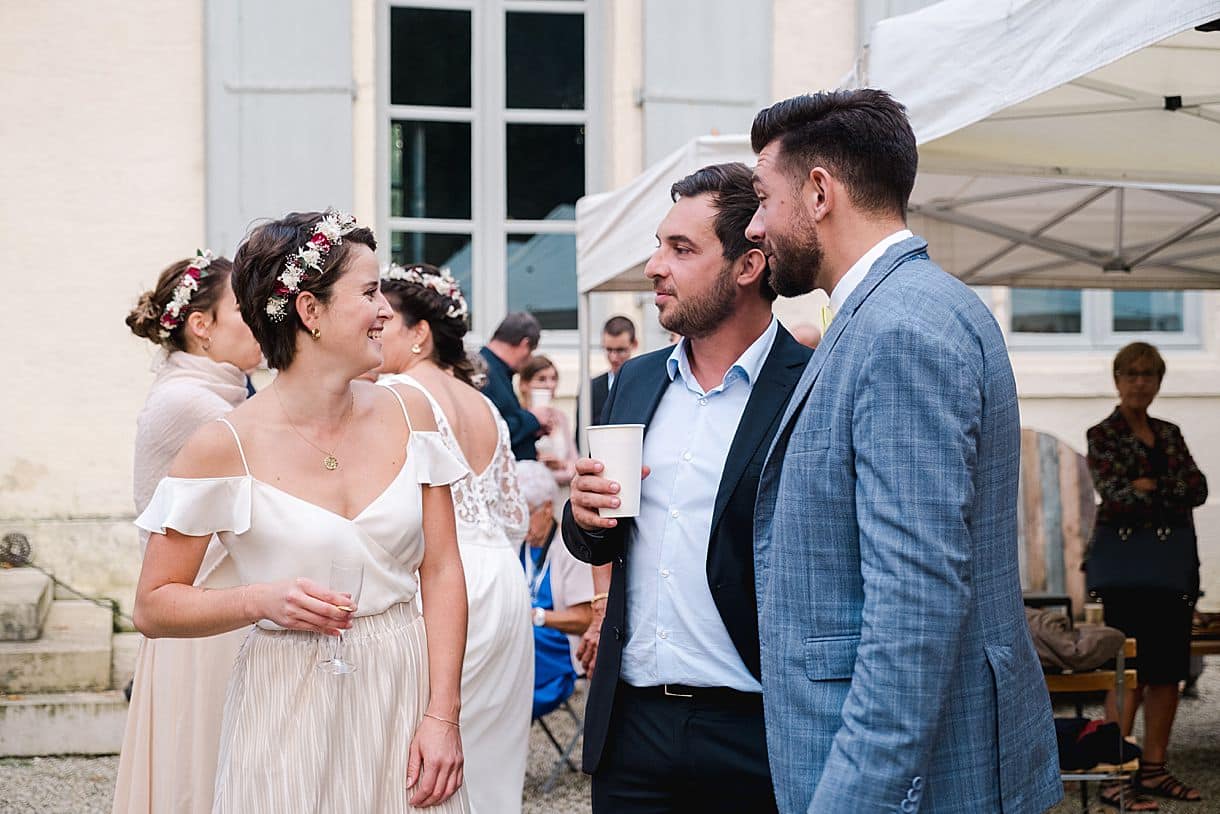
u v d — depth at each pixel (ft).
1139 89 12.41
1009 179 17.60
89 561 23.58
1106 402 26.55
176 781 10.55
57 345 23.88
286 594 7.43
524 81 26.61
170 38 24.31
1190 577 17.78
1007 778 6.48
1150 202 19.29
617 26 25.90
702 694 8.18
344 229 8.05
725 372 8.48
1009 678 6.51
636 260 17.84
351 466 8.07
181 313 11.31
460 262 26.50
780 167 7.14
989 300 27.02
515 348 21.36
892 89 11.39
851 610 6.57
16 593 22.20
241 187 24.35
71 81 24.03
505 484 12.26
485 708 11.17
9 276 23.79
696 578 8.21
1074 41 9.48
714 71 25.76
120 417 23.97
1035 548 23.15
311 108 24.54
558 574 17.31
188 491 7.72
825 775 6.22
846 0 26.09
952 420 6.19
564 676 17.38
